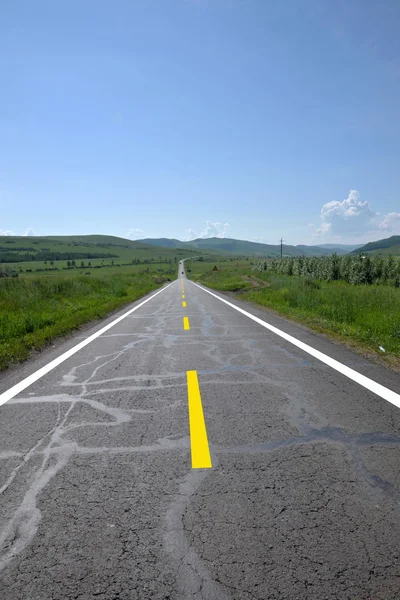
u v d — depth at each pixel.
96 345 8.07
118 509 2.42
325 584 1.82
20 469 2.96
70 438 3.50
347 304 12.07
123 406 4.33
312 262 43.00
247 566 1.93
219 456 3.10
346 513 2.34
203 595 1.76
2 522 2.33
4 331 9.03
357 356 6.66
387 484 2.66
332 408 4.16
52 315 12.15
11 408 4.34
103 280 28.06
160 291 31.33
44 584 1.86
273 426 3.69
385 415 3.94
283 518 2.30
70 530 2.24
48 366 6.30
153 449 3.25
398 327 8.34
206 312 14.02
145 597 1.76
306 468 2.89
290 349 7.28
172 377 5.48
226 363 6.25
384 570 1.90
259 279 44.56
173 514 2.36
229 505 2.44
